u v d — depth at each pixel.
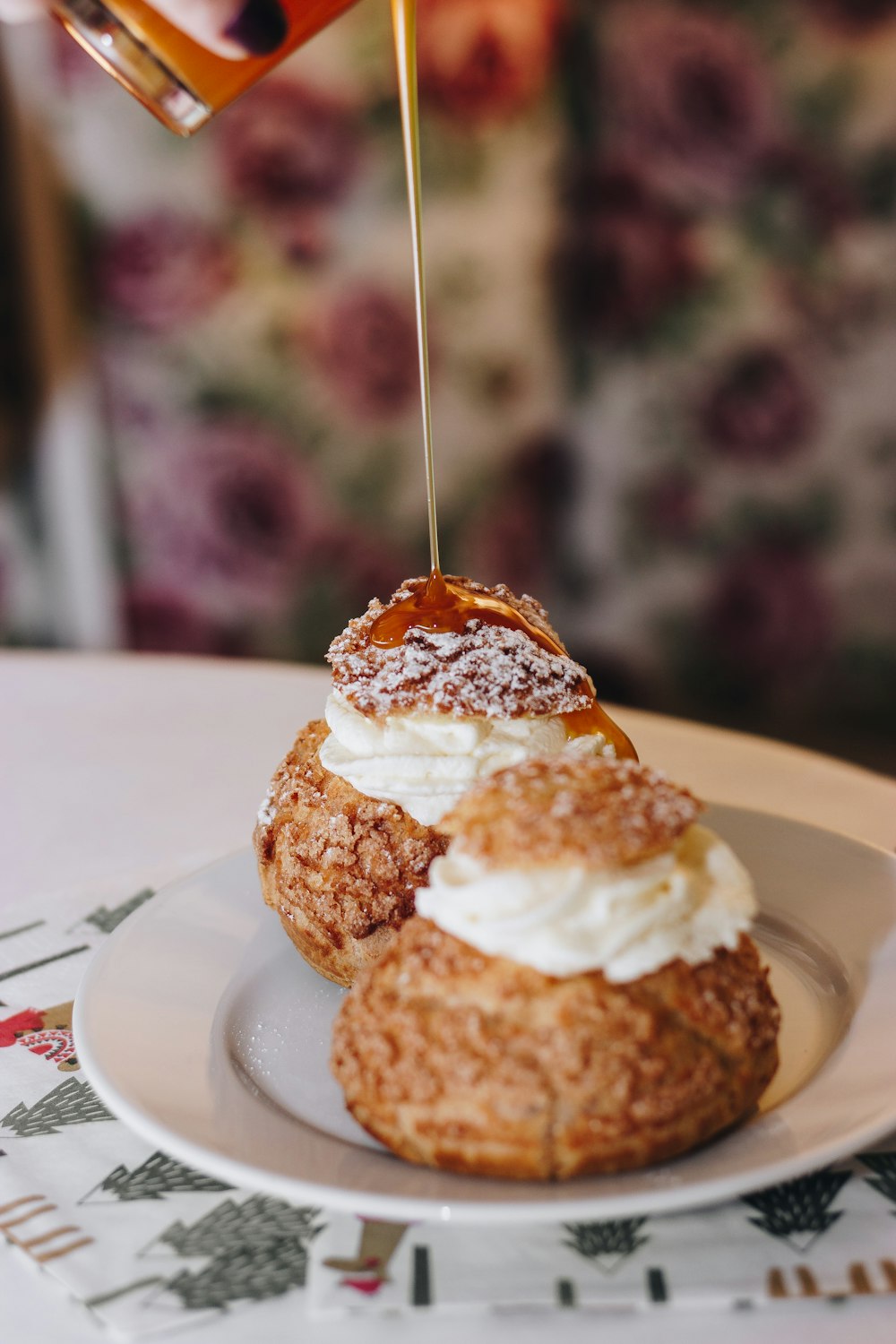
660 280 1.26
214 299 1.22
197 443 1.27
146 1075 0.33
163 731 0.57
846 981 0.37
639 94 1.20
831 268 1.24
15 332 1.19
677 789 0.32
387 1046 0.32
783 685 1.38
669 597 1.37
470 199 1.22
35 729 0.58
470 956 0.32
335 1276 0.29
